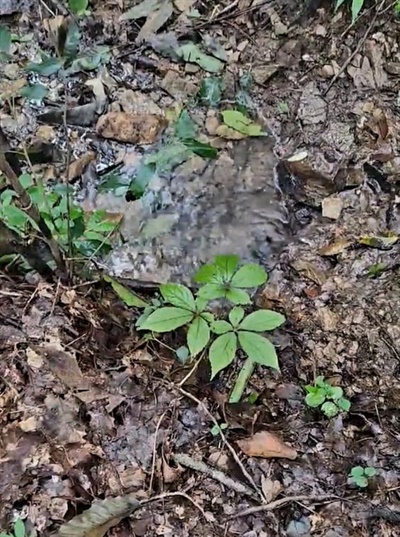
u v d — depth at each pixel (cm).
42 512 146
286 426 161
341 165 192
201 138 198
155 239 185
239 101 203
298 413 163
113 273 181
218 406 162
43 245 164
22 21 208
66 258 164
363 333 171
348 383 167
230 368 167
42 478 149
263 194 191
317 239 185
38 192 163
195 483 154
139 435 156
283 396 165
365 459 158
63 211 167
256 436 158
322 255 182
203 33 210
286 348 171
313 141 196
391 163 190
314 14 207
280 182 192
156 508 150
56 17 178
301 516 152
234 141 198
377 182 189
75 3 153
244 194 191
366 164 192
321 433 160
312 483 155
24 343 159
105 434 155
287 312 175
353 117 197
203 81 203
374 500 153
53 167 192
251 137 198
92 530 145
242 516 151
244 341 155
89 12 210
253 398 164
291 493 154
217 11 213
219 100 203
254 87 204
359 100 199
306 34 207
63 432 152
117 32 210
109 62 205
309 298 177
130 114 198
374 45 202
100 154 195
